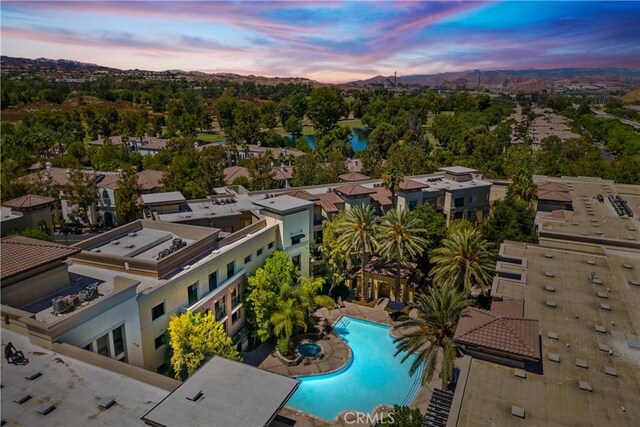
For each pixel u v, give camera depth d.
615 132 153.25
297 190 74.38
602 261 42.22
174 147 128.50
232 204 63.50
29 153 116.62
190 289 39.78
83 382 25.73
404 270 62.28
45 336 28.30
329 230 59.78
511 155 107.75
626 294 35.75
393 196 74.62
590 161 98.12
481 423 22.19
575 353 28.08
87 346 30.14
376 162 110.56
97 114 180.38
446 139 174.12
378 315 56.19
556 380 25.50
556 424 22.12
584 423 22.16
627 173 90.62
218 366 26.69
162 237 46.81
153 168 115.50
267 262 49.09
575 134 169.50
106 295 33.75
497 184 88.31
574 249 47.78
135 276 38.47
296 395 41.22
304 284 50.06
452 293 37.75
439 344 36.47
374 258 66.31
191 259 42.41
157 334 36.12
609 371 26.08
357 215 57.97
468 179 85.38
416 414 29.98
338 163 102.69
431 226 63.47
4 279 31.22
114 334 32.16
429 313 36.72
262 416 22.38
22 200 62.59
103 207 87.56
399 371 44.97
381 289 61.78
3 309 30.50
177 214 57.94
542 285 37.31
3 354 27.72
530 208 64.00
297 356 46.34
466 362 26.78
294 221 54.94
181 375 34.88
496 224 61.16
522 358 26.14
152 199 60.06
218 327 37.62
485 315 29.97
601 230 50.34
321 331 51.75
